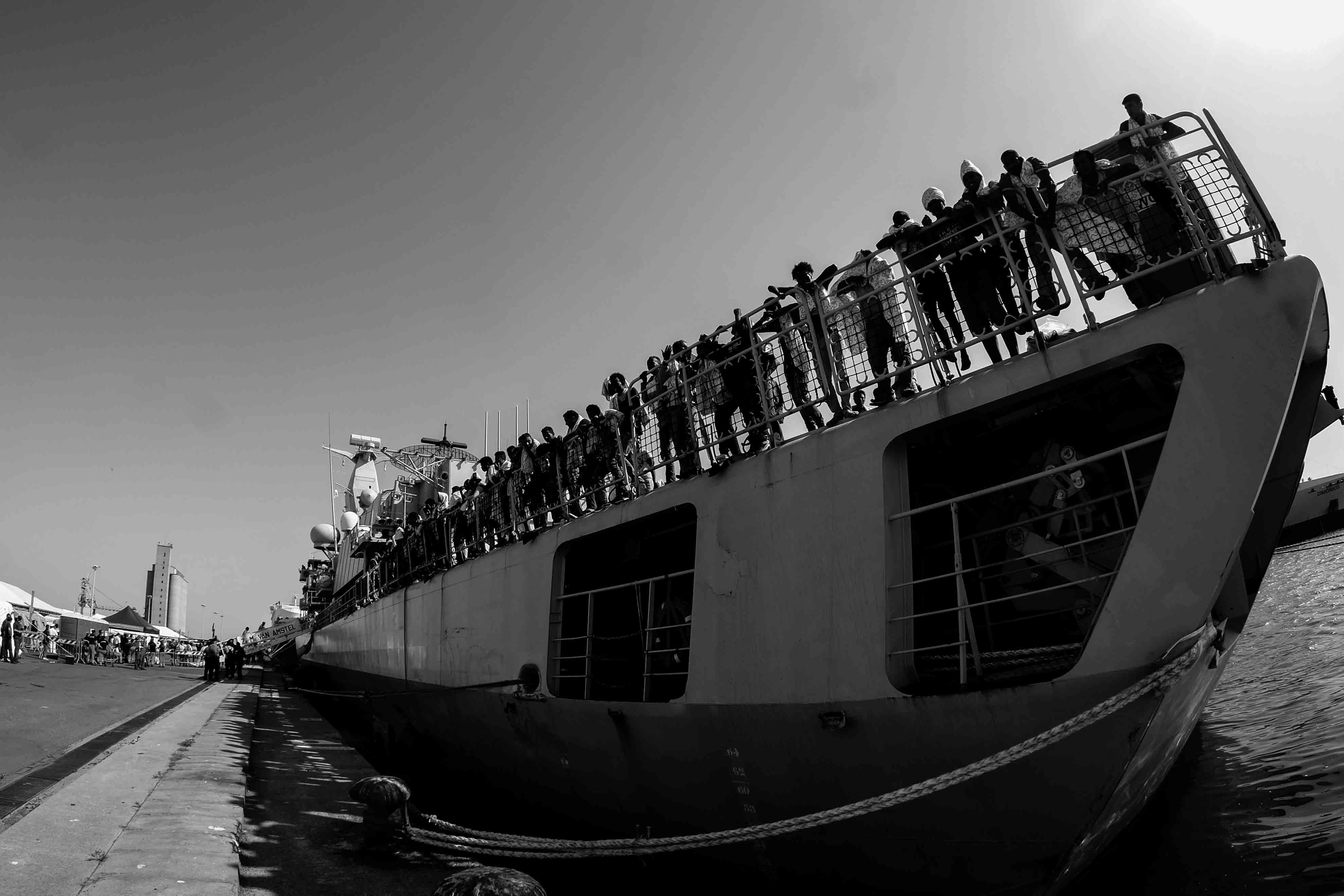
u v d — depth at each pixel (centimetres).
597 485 1035
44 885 486
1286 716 1123
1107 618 479
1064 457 641
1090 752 475
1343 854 620
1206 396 475
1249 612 650
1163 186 551
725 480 753
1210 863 654
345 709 2477
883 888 598
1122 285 527
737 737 685
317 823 757
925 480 713
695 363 877
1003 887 532
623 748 816
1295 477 611
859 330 718
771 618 672
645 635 826
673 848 627
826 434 666
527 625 1069
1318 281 463
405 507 2503
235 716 1586
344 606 2806
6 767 868
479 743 1179
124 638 4091
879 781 584
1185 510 467
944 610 566
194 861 572
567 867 891
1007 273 636
